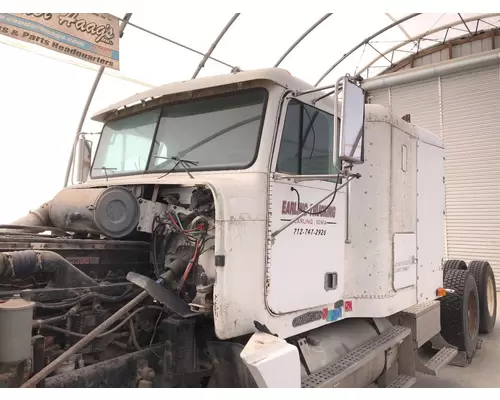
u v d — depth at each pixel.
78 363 2.22
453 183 11.37
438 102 11.70
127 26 7.73
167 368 2.35
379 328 3.88
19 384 1.88
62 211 2.86
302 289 2.88
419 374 5.05
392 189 3.91
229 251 2.35
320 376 2.82
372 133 3.79
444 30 11.96
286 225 2.61
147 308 2.61
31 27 6.07
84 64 7.99
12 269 2.11
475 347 5.75
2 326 1.82
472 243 10.99
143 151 3.29
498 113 10.74
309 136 3.05
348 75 2.29
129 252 2.87
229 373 2.42
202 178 2.64
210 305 2.40
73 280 2.38
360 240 3.63
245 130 2.77
